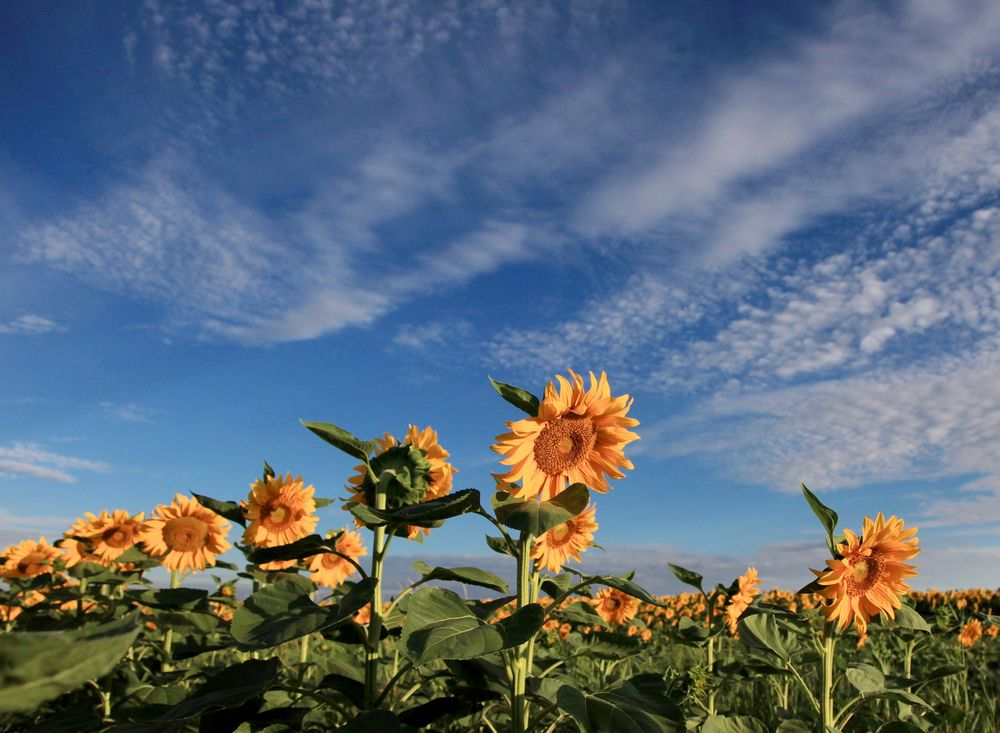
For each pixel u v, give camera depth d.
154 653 1.97
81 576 2.09
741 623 1.45
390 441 1.43
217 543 1.88
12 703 0.48
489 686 1.24
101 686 1.67
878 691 1.39
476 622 0.99
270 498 1.66
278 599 1.14
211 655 2.04
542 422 1.17
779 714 1.74
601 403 1.19
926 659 2.66
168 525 1.86
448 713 1.20
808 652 1.60
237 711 1.13
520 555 1.12
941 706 1.68
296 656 2.43
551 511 1.08
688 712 1.66
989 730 1.95
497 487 1.26
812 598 1.63
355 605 1.02
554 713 1.21
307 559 1.91
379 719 0.98
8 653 0.45
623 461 1.17
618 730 0.88
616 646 1.65
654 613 3.70
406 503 1.23
